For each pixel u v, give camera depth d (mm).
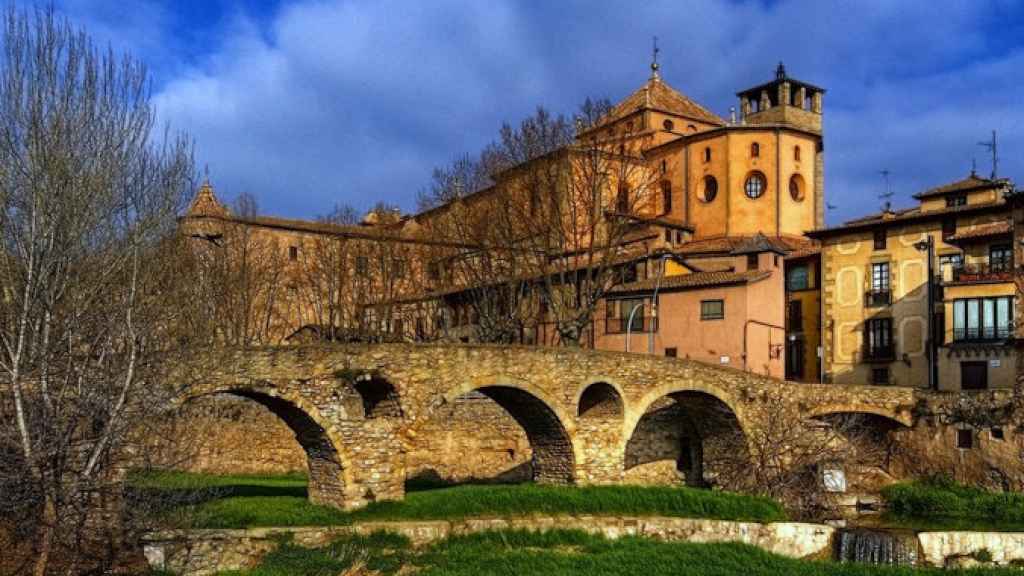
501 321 61344
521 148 61375
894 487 50906
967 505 47938
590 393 47156
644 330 64688
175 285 33469
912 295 66812
